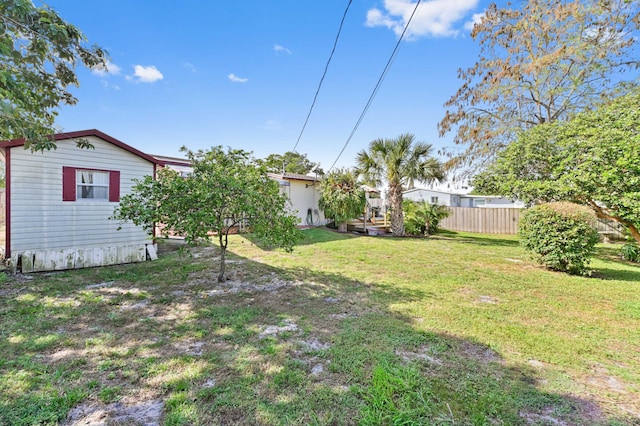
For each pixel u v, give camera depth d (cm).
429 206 1334
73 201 682
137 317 350
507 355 266
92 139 707
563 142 764
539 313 368
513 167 905
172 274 553
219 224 457
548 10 1088
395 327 323
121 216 445
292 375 231
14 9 348
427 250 845
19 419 181
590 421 186
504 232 1418
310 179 1462
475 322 338
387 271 585
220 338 297
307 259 695
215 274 553
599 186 621
